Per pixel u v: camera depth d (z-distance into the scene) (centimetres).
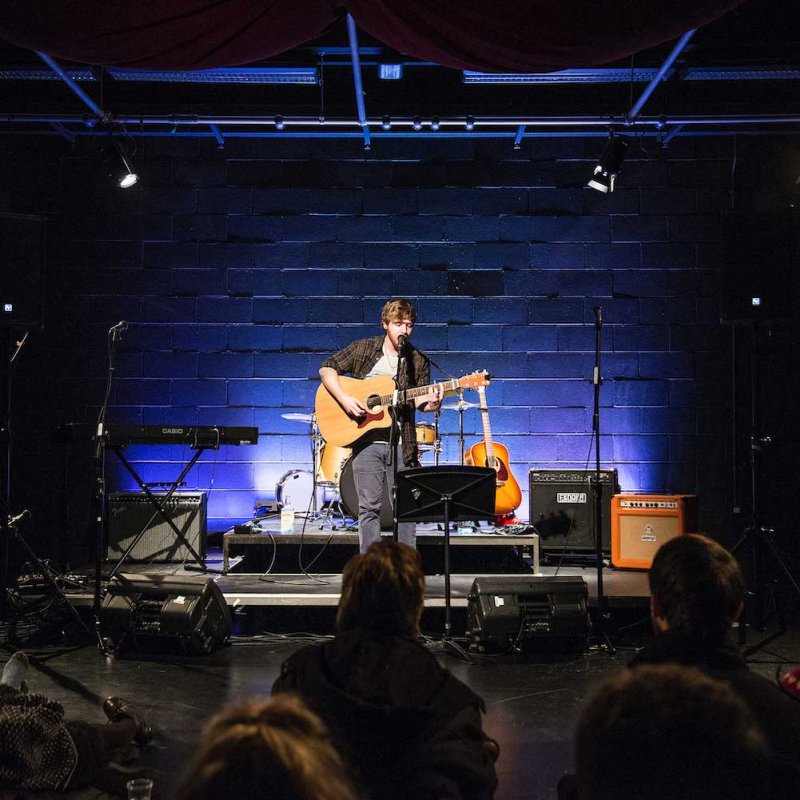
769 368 639
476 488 452
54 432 560
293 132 635
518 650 480
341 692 175
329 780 75
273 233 661
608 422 652
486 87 573
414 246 659
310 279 662
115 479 650
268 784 74
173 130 630
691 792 96
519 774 322
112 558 595
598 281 657
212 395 656
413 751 175
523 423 654
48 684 426
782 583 619
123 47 446
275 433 655
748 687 152
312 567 614
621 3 420
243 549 636
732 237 543
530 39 436
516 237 658
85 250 654
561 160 655
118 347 652
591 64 452
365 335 659
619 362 655
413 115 571
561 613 473
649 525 587
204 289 659
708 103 561
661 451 652
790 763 116
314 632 532
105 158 566
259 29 442
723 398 651
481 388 595
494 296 658
